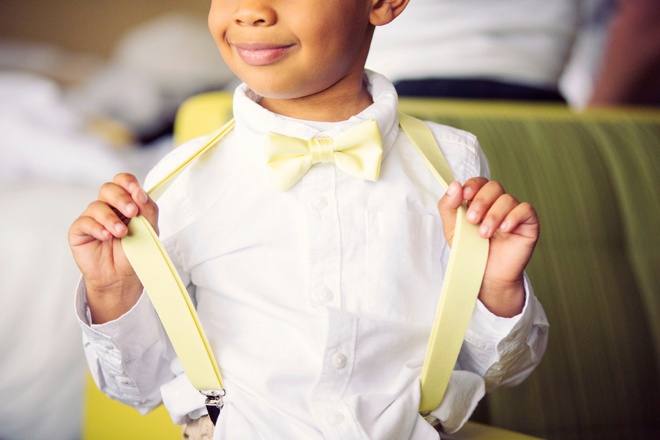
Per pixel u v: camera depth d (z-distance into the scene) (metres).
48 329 1.46
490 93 1.66
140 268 0.79
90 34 3.54
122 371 0.85
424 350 0.84
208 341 0.81
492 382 0.91
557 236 1.39
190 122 1.35
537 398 1.31
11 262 1.49
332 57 0.79
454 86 1.66
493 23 1.68
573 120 1.51
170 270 0.79
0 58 3.27
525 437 0.93
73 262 1.52
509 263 0.81
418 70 1.69
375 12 0.85
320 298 0.80
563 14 1.73
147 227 0.79
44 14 3.50
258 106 0.85
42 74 3.23
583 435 1.32
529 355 0.90
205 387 0.81
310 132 0.83
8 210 1.57
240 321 0.82
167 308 0.79
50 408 1.45
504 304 0.84
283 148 0.80
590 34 2.37
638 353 1.37
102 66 3.46
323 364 0.78
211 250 0.83
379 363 0.81
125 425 1.24
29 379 1.44
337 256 0.81
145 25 3.59
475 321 0.85
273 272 0.82
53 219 1.57
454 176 0.90
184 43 3.33
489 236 0.79
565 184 1.42
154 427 1.22
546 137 1.45
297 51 0.78
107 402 1.25
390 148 0.87
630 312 1.39
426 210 0.85
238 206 0.83
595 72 2.29
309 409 0.79
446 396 0.84
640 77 2.14
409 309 0.82
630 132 1.51
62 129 2.17
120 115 3.00
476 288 0.81
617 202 1.44
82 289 0.83
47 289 1.49
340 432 0.77
